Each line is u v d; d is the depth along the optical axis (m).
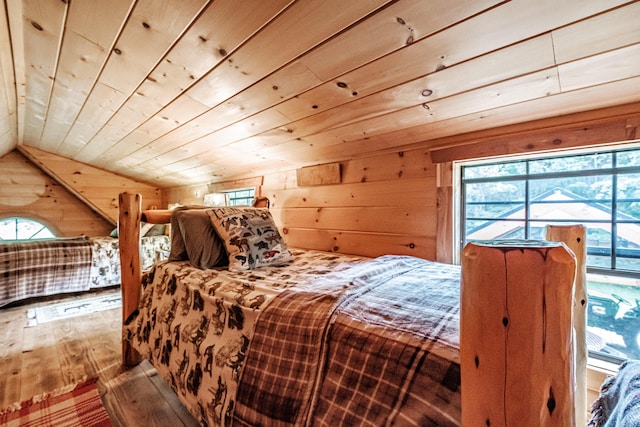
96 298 3.26
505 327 0.39
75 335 2.25
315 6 0.95
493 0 0.82
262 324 1.02
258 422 0.86
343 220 2.20
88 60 1.55
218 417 1.00
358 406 0.71
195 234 1.72
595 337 1.38
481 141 1.55
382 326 0.81
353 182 2.13
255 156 2.54
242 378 0.97
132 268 1.83
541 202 1.48
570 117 1.29
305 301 1.03
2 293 2.86
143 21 1.18
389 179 1.93
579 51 0.94
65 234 4.48
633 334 1.28
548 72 1.06
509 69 1.08
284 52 1.19
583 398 0.85
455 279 1.30
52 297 3.27
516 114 1.36
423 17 0.92
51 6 1.18
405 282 1.26
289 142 2.10
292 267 1.71
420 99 1.36
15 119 2.72
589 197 1.36
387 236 1.95
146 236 3.90
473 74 1.13
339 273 1.47
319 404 0.78
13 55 1.57
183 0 1.04
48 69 1.73
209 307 1.27
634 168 1.25
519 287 0.38
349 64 1.19
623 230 1.29
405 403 0.65
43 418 1.34
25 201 4.21
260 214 1.99
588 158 1.36
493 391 0.41
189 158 3.03
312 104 1.54
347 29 1.02
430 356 0.67
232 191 3.47
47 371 1.74
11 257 2.95
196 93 1.65
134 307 1.84
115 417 1.36
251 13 1.03
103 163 4.09
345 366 0.78
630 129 1.17
